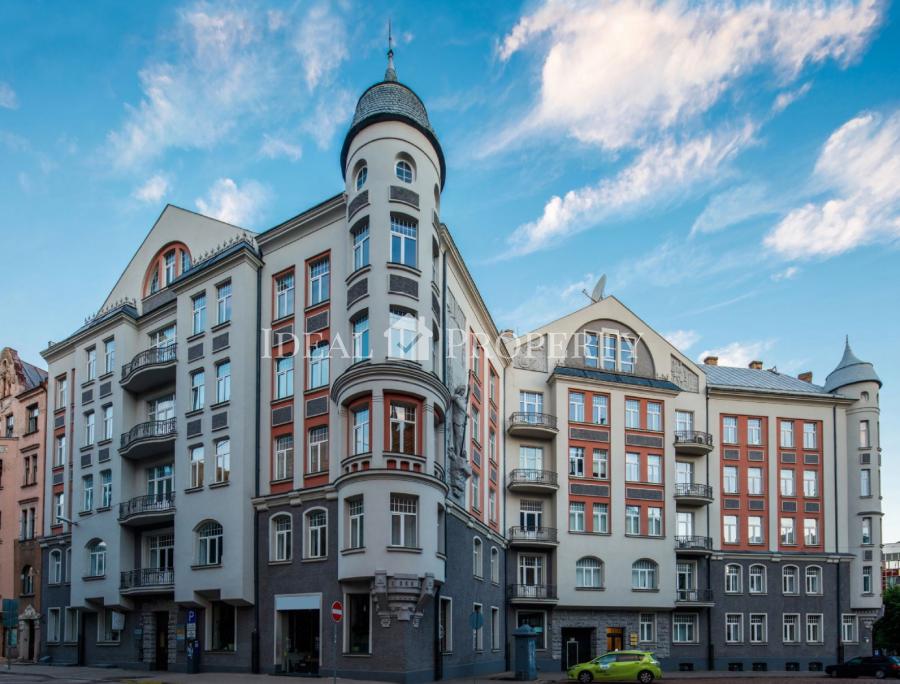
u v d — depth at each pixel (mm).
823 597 51875
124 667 36000
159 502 35375
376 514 27250
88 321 43594
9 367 51812
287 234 33938
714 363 60281
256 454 32656
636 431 48844
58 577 43094
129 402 39062
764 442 53375
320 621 28766
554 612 45156
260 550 31422
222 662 31453
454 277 36000
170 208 40469
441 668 29297
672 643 47594
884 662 41438
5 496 48688
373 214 29938
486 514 40281
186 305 36469
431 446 28953
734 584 50500
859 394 55156
